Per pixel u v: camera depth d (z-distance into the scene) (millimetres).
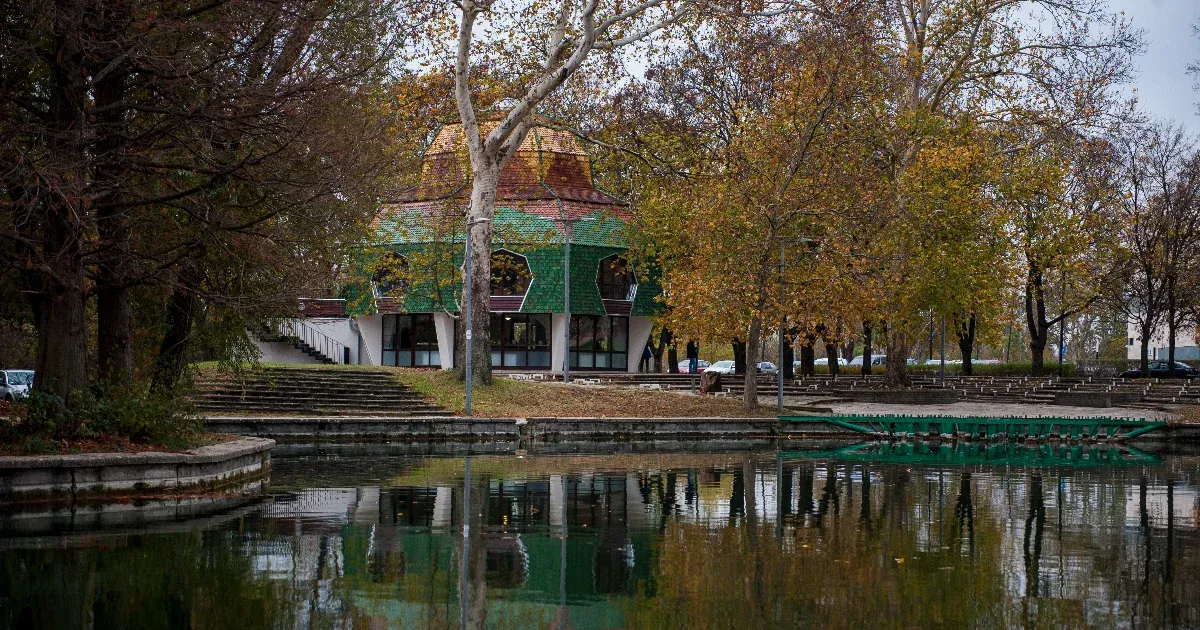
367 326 60219
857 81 38438
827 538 14312
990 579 11719
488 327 38844
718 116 46906
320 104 18188
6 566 11719
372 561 12352
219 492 18516
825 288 37406
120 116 18812
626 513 16469
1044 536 14688
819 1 36469
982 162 44938
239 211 20312
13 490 16203
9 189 16469
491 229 38531
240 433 30047
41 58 17016
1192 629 9570
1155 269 56000
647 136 42625
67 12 15883
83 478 16891
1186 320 67375
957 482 21469
